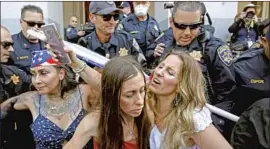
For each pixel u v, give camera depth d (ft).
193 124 3.51
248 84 5.37
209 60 5.66
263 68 5.30
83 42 6.91
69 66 4.71
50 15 13.94
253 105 3.62
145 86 3.56
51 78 4.77
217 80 5.64
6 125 5.81
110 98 3.47
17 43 6.86
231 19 16.44
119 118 3.53
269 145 3.22
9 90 6.15
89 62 4.77
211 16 16.19
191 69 3.67
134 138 3.73
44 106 4.98
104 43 6.89
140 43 10.05
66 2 17.47
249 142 3.41
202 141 3.53
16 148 5.94
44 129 4.77
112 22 6.73
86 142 3.73
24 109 5.40
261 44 5.49
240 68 5.50
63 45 4.25
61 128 4.77
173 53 3.83
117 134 3.58
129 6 12.83
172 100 3.71
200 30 5.88
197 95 3.66
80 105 4.79
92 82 4.44
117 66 3.44
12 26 12.91
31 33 4.66
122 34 7.23
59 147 4.73
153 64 6.33
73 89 4.91
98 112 3.70
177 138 3.56
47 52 4.82
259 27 7.09
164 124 3.77
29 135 5.94
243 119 3.59
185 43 5.79
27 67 6.81
